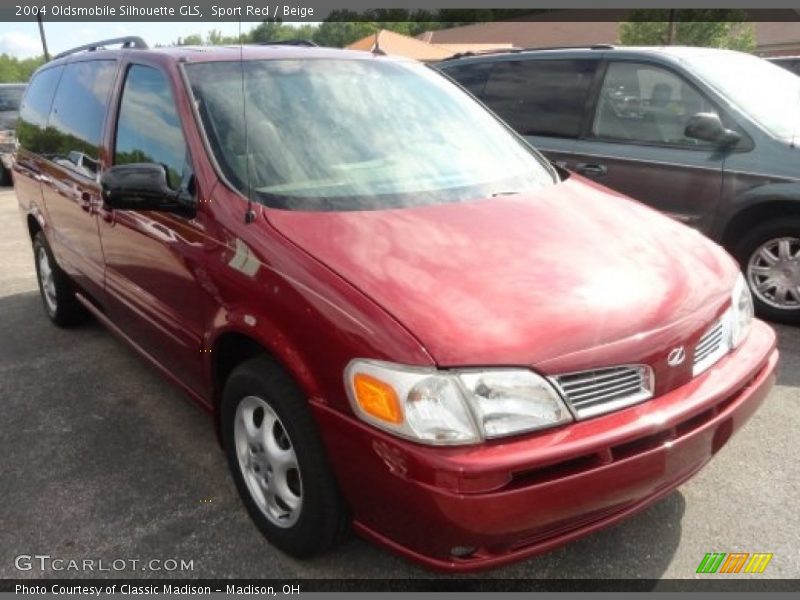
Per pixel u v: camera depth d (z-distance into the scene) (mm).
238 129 2994
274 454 2578
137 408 3859
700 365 2441
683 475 2422
